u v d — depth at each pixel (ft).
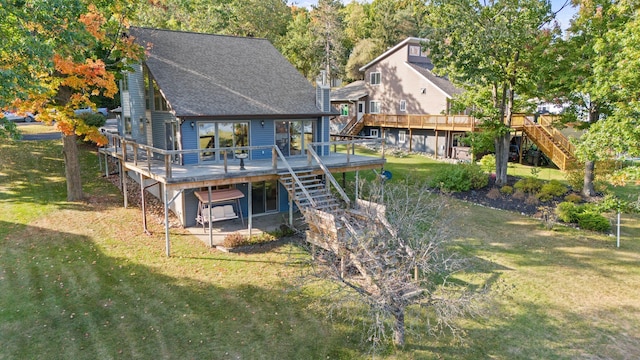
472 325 29.71
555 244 45.65
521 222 53.67
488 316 30.71
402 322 26.73
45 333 27.81
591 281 36.52
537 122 90.84
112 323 29.17
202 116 49.26
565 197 61.87
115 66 58.34
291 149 60.49
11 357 25.31
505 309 31.78
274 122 58.13
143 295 33.09
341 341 27.55
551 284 35.86
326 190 48.83
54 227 47.60
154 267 38.22
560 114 65.31
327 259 33.78
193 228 49.42
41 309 30.71
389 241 28.99
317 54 153.99
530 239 47.21
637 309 31.81
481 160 85.20
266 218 53.93
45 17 33.91
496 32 58.54
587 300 33.14
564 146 79.92
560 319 30.42
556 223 52.65
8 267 37.32
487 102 70.44
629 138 39.27
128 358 25.46
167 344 26.91
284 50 149.07
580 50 54.34
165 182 40.37
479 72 62.64
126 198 55.36
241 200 54.03
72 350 26.13
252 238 44.93
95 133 52.26
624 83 40.22
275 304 32.09
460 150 94.32
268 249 43.06
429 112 106.83
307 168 50.29
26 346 26.40
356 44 172.96
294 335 28.12
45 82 46.44
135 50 50.47
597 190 65.36
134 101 65.46
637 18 39.32
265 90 60.54
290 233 47.11
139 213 53.88
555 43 58.95
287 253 41.96
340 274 27.04
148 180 62.69
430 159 94.53
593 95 49.42
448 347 27.12
